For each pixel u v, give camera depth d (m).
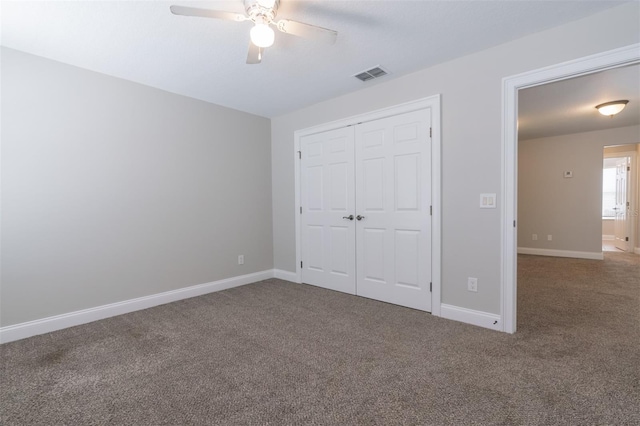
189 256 3.52
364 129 3.34
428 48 2.48
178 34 2.22
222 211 3.83
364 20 2.09
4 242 2.40
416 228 2.97
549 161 5.94
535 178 6.09
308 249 4.01
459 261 2.70
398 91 3.04
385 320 2.75
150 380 1.86
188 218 3.51
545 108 4.11
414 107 2.93
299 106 3.89
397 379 1.83
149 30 2.17
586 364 1.96
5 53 2.39
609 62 2.00
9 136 2.41
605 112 3.94
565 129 5.36
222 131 3.83
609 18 2.00
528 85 2.34
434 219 2.83
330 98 3.61
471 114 2.59
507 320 2.45
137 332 2.55
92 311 2.81
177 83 3.13
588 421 1.46
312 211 3.93
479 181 2.56
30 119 2.50
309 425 1.47
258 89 3.31
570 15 2.06
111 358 2.12
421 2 1.91
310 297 3.46
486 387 1.74
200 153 3.61
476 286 2.60
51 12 1.95
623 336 2.36
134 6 1.91
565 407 1.56
